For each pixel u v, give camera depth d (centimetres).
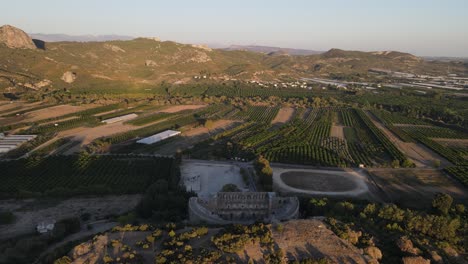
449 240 13550
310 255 11275
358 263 10850
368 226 14162
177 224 13862
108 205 19812
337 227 13075
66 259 11131
